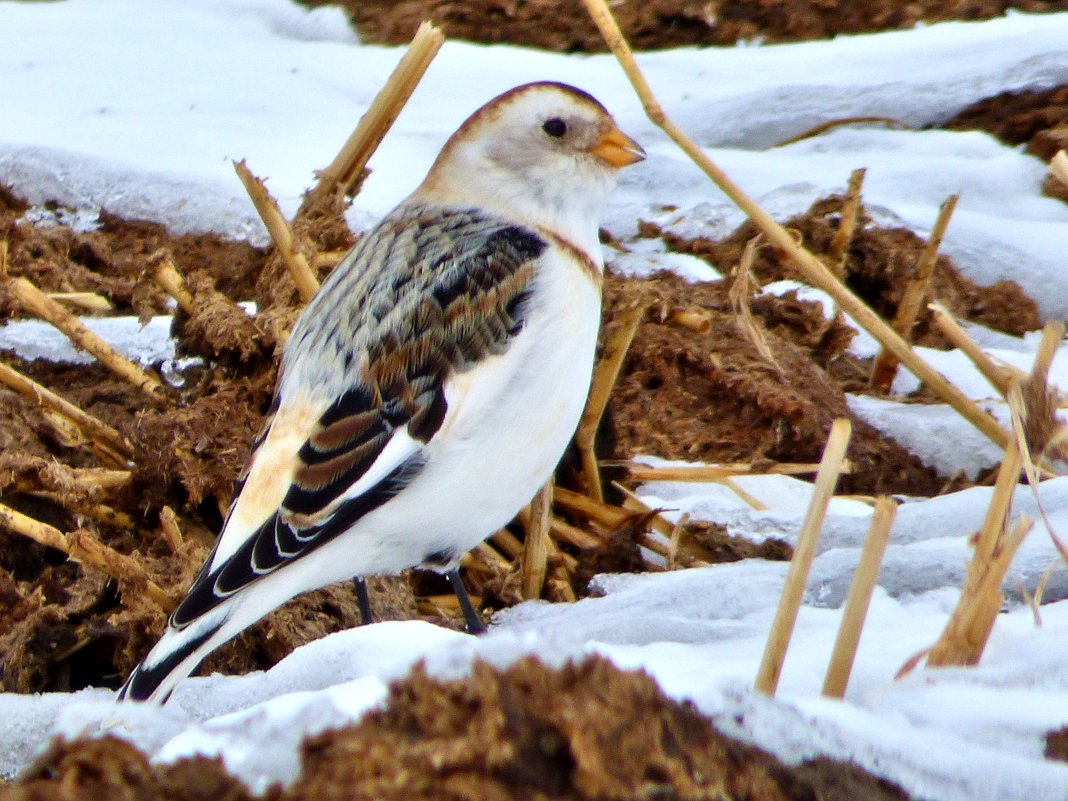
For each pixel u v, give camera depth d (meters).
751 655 5.73
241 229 10.77
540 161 7.59
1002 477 5.30
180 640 6.24
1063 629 5.60
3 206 11.11
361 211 10.72
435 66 13.47
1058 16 13.68
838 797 4.18
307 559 6.70
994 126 12.00
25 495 8.26
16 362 9.41
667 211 11.09
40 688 7.68
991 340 10.07
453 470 6.88
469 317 7.00
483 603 8.27
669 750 4.04
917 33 13.73
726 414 9.02
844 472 8.62
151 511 8.28
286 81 13.20
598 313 7.50
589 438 8.63
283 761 3.91
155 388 9.02
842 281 10.22
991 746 4.66
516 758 3.87
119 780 3.82
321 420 6.78
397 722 3.94
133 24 14.27
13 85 12.92
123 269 10.53
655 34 13.93
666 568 8.01
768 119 12.34
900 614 6.32
